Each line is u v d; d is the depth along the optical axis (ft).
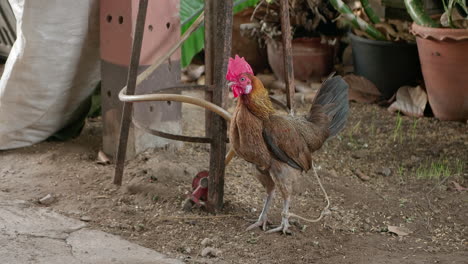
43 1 15.65
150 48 16.06
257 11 23.71
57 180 15.92
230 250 12.86
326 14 23.39
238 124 12.62
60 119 17.78
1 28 23.20
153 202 14.79
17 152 17.53
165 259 12.31
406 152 18.33
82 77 17.28
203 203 14.40
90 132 19.16
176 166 16.01
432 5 22.44
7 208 14.21
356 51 22.72
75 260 12.06
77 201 14.87
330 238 13.61
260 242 13.23
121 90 15.03
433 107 20.66
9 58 17.03
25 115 17.21
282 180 13.09
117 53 16.14
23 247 12.45
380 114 21.22
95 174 16.22
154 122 16.88
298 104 22.22
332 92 14.07
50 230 13.32
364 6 21.81
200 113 21.17
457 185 16.25
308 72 23.99
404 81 21.98
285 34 14.48
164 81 16.70
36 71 16.47
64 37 16.26
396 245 13.44
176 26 16.57
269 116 12.67
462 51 18.79
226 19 13.19
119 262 12.07
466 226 14.35
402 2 23.00
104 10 16.16
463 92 19.58
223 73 13.55
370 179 16.71
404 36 21.56
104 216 14.19
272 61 24.00
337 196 15.61
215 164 14.01
